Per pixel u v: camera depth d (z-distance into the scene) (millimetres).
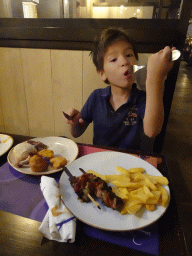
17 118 1901
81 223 556
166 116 1501
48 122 1829
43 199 642
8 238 509
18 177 755
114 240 507
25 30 1496
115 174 726
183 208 1428
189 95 4785
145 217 542
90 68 1499
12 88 1771
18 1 1696
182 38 1295
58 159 814
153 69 766
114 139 1277
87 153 913
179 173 1837
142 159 831
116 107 1210
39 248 485
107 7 2094
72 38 1436
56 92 1673
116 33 1018
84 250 481
